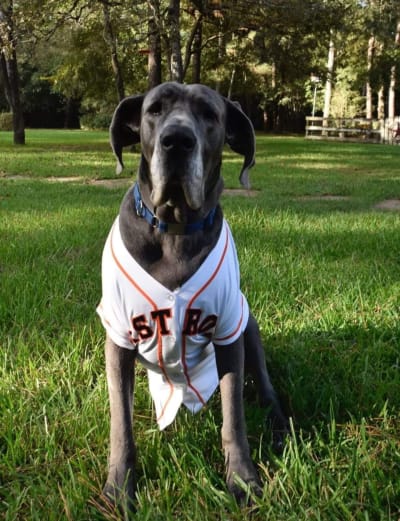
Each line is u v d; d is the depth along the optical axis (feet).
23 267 7.94
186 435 4.22
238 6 30.99
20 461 4.00
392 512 3.57
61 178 19.57
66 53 43.47
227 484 3.82
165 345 4.03
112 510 3.57
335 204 14.11
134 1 26.78
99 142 41.98
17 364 5.22
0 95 81.61
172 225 3.89
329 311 6.56
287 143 44.78
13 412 4.43
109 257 4.04
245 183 4.78
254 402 4.84
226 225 4.45
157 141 3.96
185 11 34.99
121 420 3.93
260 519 3.48
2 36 29.37
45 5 28.68
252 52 38.99
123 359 4.06
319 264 8.41
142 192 4.07
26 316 6.23
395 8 45.14
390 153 34.63
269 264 8.33
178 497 3.64
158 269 3.90
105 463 4.00
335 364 5.34
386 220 11.69
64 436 4.23
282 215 12.05
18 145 37.37
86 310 6.51
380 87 62.80
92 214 11.80
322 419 4.57
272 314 6.68
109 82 41.24
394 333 6.06
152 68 30.07
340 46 40.52
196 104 4.26
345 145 43.24
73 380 4.98
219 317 4.01
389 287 7.39
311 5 31.24
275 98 70.74
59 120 88.89
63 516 3.42
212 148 4.28
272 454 3.99
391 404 4.69
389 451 4.07
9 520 3.43
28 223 10.90
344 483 3.69
